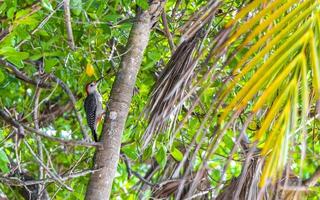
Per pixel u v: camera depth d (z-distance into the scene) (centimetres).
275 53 654
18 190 1345
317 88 639
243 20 812
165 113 755
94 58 1295
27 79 1342
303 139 636
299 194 941
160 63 1323
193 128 1198
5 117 1092
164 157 1157
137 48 1036
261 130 650
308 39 654
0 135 1105
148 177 1416
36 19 1135
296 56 650
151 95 825
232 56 683
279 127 641
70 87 1515
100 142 976
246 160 675
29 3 1166
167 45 1310
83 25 1202
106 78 1317
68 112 1664
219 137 658
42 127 1584
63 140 984
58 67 1299
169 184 1225
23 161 1430
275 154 636
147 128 812
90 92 1287
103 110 1281
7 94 1433
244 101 651
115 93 1005
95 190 956
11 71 1362
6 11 1117
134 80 1021
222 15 1050
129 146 1227
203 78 698
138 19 1054
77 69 1313
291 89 646
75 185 1361
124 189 1608
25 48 1303
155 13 1060
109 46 1327
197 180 674
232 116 656
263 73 651
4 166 1045
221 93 704
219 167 1522
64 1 1009
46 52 1231
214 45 725
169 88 810
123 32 1240
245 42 675
